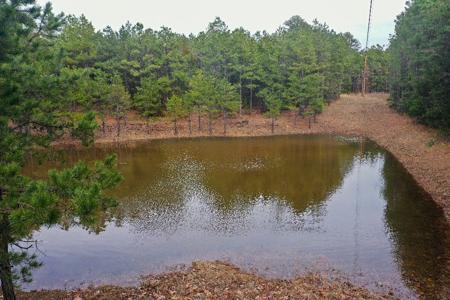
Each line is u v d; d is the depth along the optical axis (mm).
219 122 57562
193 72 60281
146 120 56719
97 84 46969
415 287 13797
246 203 24812
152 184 29375
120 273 15609
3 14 8906
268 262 16453
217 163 36531
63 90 10453
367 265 15867
